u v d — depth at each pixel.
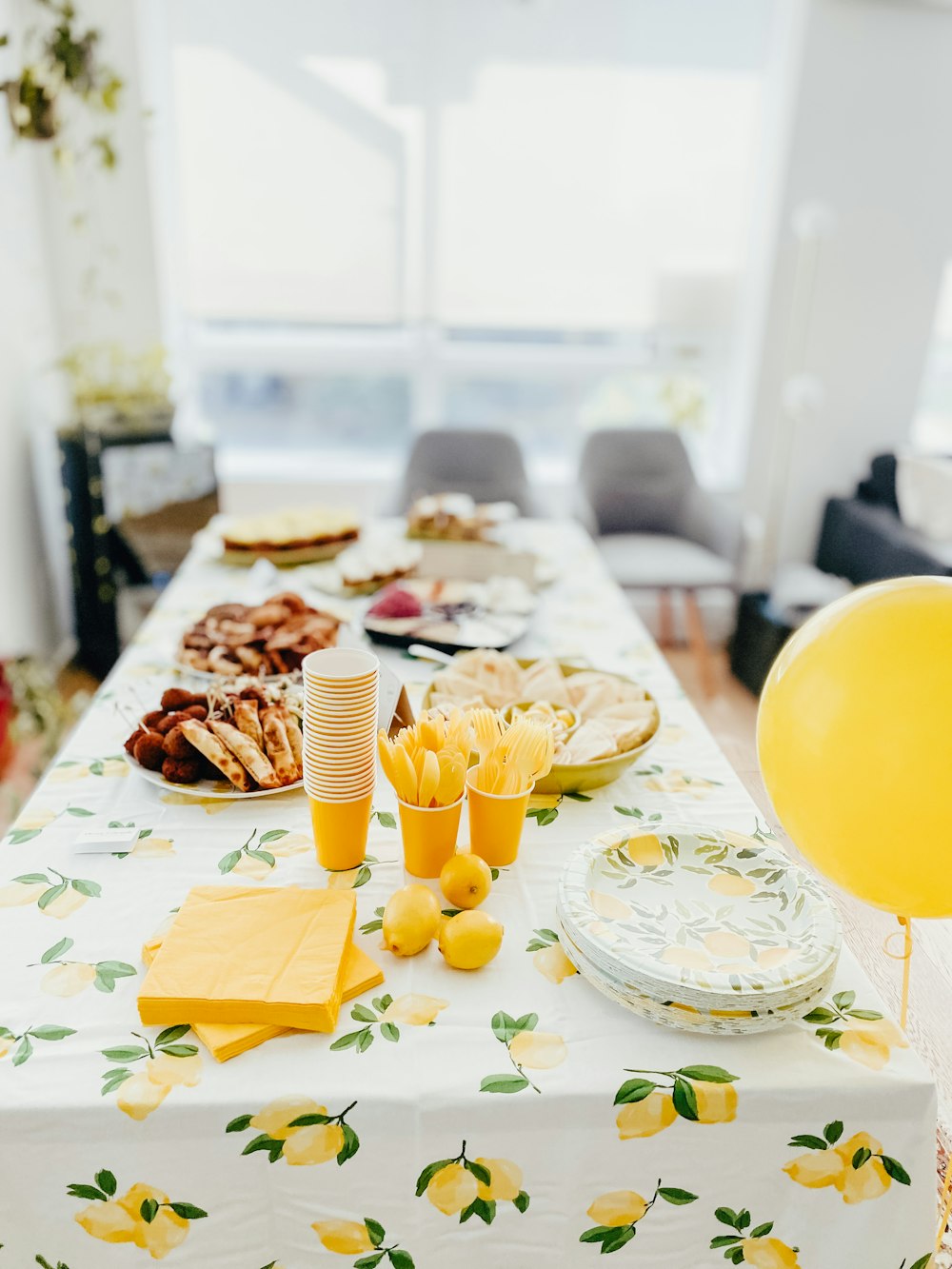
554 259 3.35
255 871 1.00
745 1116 0.75
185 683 1.44
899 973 0.92
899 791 0.66
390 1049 0.77
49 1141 0.72
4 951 0.87
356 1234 0.78
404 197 3.25
